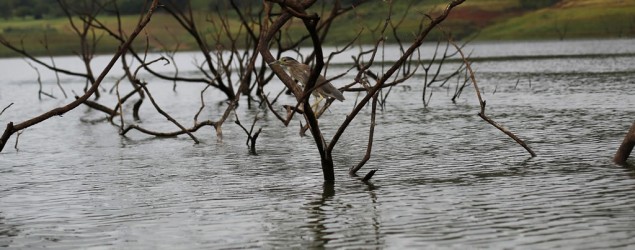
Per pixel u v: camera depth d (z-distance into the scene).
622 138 38.88
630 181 28.62
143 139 45.00
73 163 37.31
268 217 25.44
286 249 22.00
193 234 23.77
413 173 31.69
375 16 181.75
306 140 42.25
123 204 28.00
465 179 30.11
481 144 38.53
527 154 35.06
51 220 25.98
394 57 143.50
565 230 22.62
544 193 27.20
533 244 21.47
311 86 26.78
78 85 99.50
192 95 78.75
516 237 22.16
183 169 34.56
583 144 37.34
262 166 34.59
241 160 36.38
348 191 28.78
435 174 31.30
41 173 34.81
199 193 29.38
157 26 186.25
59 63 161.00
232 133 46.12
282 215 25.61
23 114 64.25
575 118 47.69
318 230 23.69
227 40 171.12
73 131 50.28
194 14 182.25
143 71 127.62
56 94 85.06
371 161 34.84
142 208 27.28
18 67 151.38
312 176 31.81
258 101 66.00
